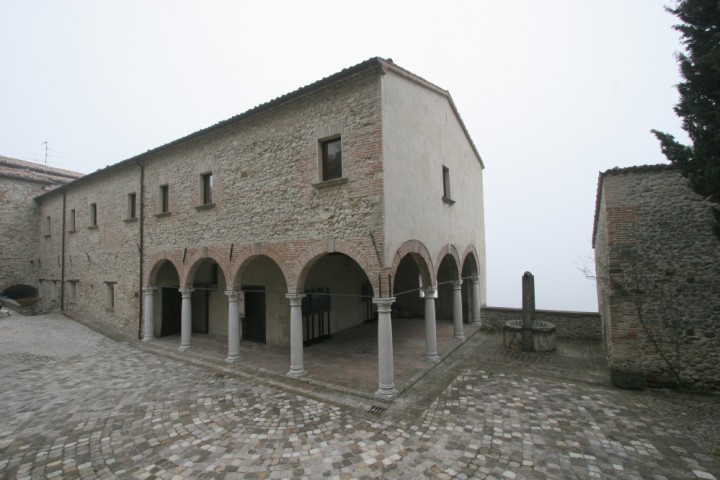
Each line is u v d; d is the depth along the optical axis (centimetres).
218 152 1285
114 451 644
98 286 1834
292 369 1027
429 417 763
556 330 1413
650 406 794
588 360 1160
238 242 1198
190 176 1373
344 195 959
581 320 1434
